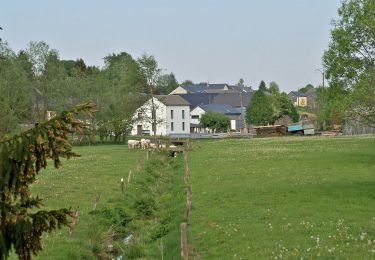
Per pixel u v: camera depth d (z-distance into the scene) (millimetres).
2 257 10109
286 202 30766
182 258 19875
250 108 148500
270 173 44938
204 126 151625
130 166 55938
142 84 115375
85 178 46094
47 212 10586
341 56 41812
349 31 41250
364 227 23719
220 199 32719
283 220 26016
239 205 30516
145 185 43312
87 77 111500
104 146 97625
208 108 167500
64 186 41031
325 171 44750
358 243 21062
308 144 79062
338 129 113438
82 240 24125
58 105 100188
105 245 25297
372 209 27984
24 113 88188
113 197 35125
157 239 26047
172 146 80938
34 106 98562
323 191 33938
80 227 26219
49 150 10273
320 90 46000
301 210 28172
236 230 24312
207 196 34031
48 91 100312
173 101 153875
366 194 32438
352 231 23094
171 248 23359
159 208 34188
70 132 10547
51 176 47781
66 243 22984
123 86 110062
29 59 100812
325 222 25031
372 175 41188
